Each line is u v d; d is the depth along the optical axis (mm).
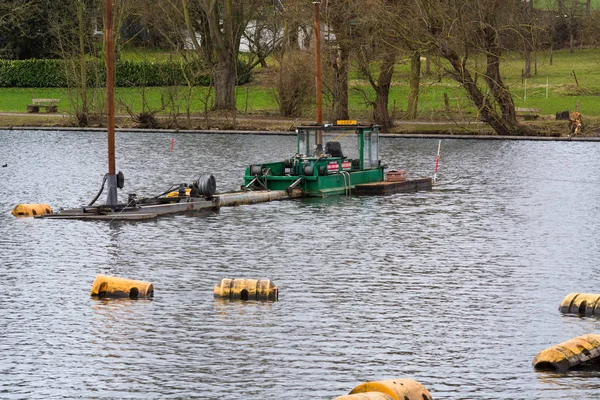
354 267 62531
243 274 60250
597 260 65312
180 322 49219
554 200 94000
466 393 39719
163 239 71500
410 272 61188
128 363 43000
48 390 39875
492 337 47094
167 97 196625
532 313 51562
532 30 171375
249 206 88562
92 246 68750
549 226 78875
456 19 154000
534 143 153000
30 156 132750
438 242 71438
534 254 67250
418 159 131125
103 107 184125
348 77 172875
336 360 43531
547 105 191375
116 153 137250
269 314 50781
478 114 157875
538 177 112312
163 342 45938
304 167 95188
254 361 43281
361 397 34500
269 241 71188
